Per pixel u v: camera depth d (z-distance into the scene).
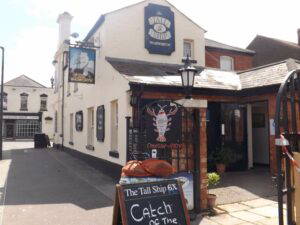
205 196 6.99
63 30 22.23
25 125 40.69
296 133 4.95
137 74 10.70
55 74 24.80
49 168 13.30
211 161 11.44
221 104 11.93
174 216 4.81
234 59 19.73
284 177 5.00
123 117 10.30
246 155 12.22
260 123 13.26
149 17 13.47
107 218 6.73
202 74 12.98
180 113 6.77
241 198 8.11
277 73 11.59
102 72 12.77
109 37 12.56
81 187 9.66
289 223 4.71
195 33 14.68
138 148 6.89
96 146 13.42
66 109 20.38
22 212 7.16
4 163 14.80
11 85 40.41
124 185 4.73
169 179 5.06
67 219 6.68
